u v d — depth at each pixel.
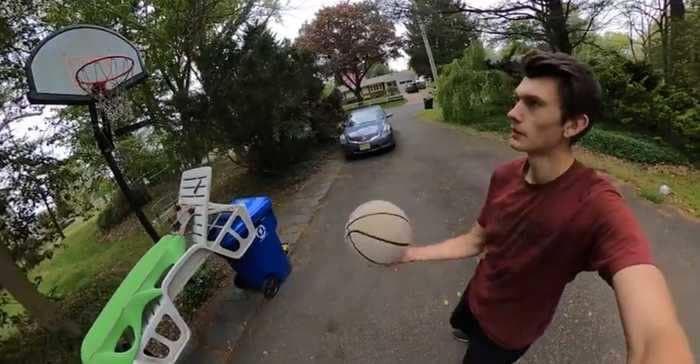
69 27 3.82
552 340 2.86
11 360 3.66
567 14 10.44
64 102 3.76
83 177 5.70
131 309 2.59
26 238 4.42
